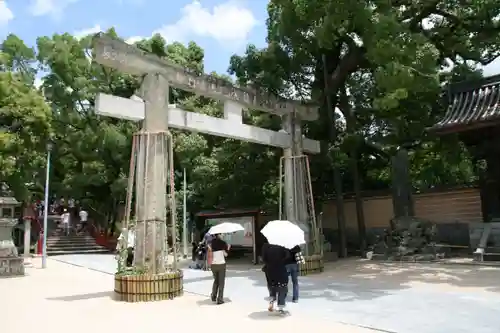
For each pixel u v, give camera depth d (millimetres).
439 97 17516
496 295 9352
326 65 19938
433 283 11195
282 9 16734
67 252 28250
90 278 15062
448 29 17281
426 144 20797
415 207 20062
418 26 17359
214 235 9766
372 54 12562
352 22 13461
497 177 16547
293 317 7805
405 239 16875
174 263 10820
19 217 27812
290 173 15125
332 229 22844
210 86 12664
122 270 10656
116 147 28719
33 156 22875
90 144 29484
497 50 18156
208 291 11297
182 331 7047
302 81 20891
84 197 32656
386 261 16828
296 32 17609
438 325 6953
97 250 29359
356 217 22188
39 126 19516
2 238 16219
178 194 24781
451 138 18469
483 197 17531
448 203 19062
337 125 22203
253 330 6953
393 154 18750
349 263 16688
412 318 7469
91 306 9516
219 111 22172
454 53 18312
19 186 22469
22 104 18875
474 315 7582
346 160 19219
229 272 15133
